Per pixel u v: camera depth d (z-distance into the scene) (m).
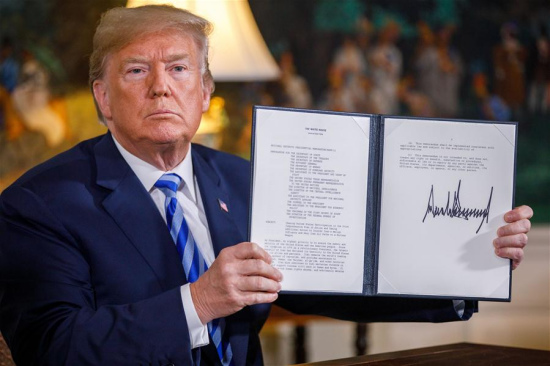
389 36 6.01
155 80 2.11
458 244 2.13
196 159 2.41
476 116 6.23
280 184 2.05
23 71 5.08
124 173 2.22
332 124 2.09
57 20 5.14
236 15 3.45
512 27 6.26
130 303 2.07
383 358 2.11
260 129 2.04
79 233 2.10
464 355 2.14
